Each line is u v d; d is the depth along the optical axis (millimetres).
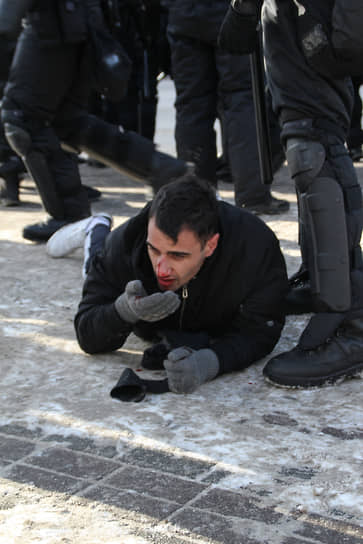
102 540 2453
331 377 3705
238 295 3805
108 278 3877
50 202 6754
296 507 2639
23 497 2713
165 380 3674
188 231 3260
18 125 6316
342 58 3469
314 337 3705
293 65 3633
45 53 6137
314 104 3625
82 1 6113
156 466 2930
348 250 3695
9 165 8406
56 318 4789
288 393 3648
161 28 9555
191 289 3744
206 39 7320
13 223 7719
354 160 10586
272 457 2990
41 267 6012
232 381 3795
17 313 4887
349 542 2445
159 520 2566
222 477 2844
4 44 6203
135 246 3703
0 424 3301
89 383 3760
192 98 7711
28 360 4086
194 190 3322
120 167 6020
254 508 2635
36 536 2477
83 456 3014
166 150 12547
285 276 3955
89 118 6324
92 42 6145
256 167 7492
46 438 3174
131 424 3285
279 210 7680
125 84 6336
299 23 3521
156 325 4051
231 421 3320
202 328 4035
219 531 2502
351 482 2799
